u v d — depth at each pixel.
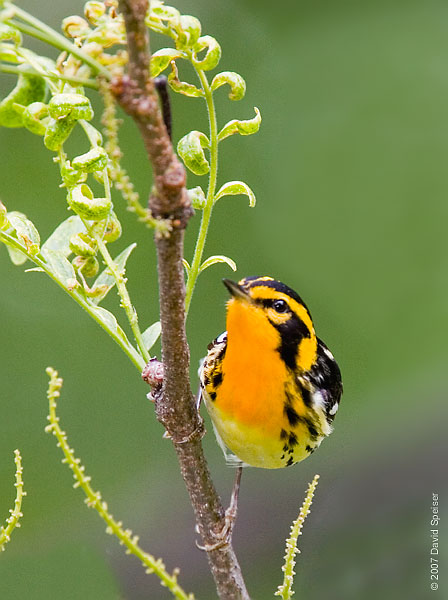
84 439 12.77
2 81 10.91
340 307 12.72
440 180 12.69
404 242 12.63
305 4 13.74
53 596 8.75
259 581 10.32
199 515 5.69
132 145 12.99
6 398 12.77
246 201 13.31
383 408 12.03
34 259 5.36
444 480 9.91
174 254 4.53
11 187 12.64
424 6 13.63
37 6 12.34
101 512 4.30
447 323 12.51
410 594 8.77
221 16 13.82
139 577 10.11
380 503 9.74
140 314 12.99
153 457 12.63
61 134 5.06
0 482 12.17
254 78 13.52
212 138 5.33
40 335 13.23
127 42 3.93
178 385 5.22
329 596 9.01
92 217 5.20
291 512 11.14
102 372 13.20
